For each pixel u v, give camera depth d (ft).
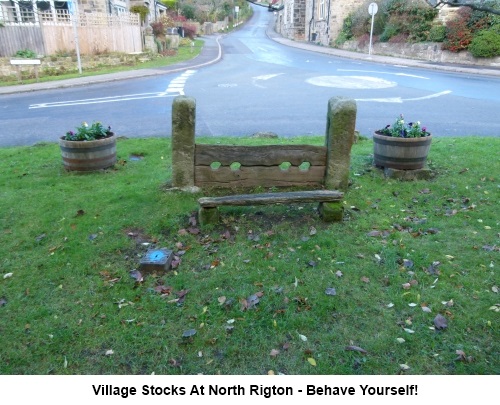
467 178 17.39
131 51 72.69
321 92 41.93
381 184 16.88
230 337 8.95
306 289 10.39
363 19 88.63
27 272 11.26
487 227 13.34
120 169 19.02
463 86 45.73
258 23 206.69
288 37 135.85
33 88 48.21
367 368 8.15
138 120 31.30
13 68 57.47
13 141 26.53
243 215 14.21
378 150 17.74
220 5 187.01
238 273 11.11
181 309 9.80
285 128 28.07
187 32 121.49
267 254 11.97
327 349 8.59
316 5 114.73
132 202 15.20
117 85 49.73
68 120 32.12
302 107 34.91
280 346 8.72
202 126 28.63
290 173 16.05
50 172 18.80
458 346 8.60
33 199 15.69
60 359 8.48
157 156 21.16
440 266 11.24
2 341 8.92
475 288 10.35
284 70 60.39
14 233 13.25
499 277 10.75
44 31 62.59
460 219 13.94
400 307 9.75
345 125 15.38
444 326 9.08
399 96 39.68
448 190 16.25
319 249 12.16
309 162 16.05
